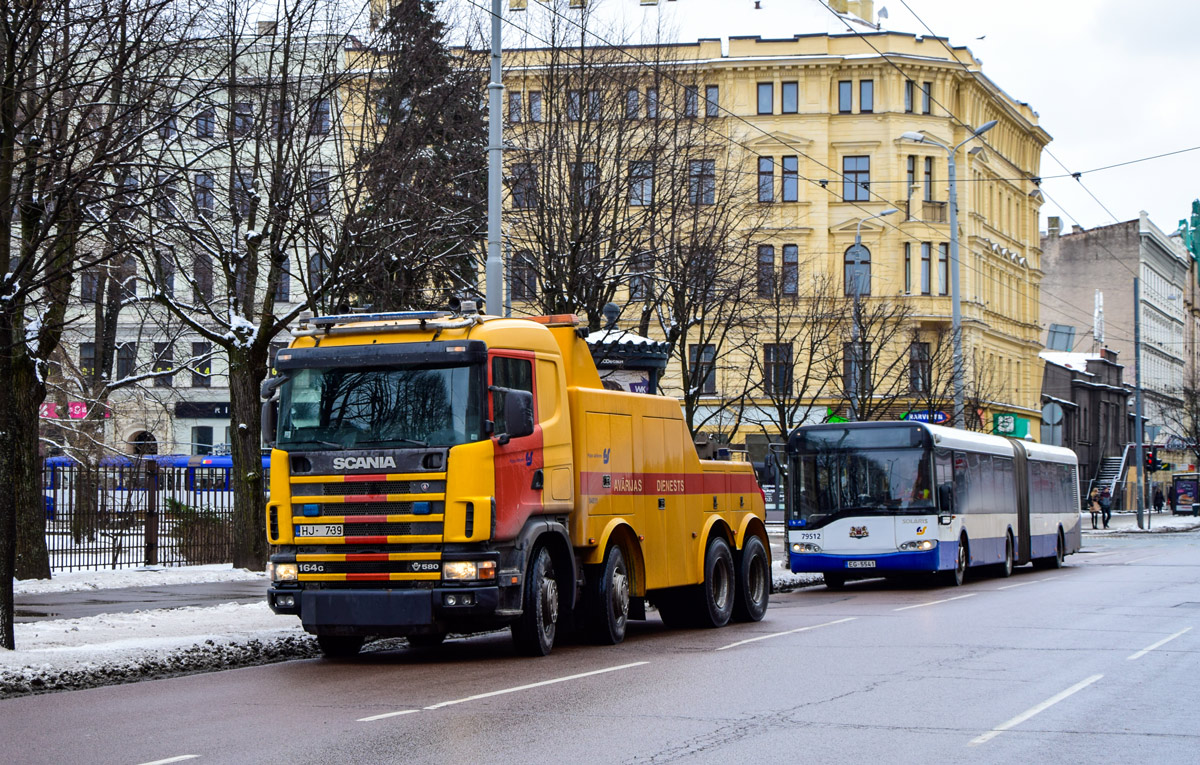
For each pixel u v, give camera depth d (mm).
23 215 16344
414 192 23250
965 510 27938
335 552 13531
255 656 14547
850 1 64312
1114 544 51000
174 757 8547
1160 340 113938
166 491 26203
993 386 62719
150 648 13781
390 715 10172
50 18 15422
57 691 12062
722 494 18875
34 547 22375
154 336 48281
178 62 19953
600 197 26641
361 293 24219
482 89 27000
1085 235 103562
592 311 26375
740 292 34656
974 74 63375
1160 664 13180
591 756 8438
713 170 33719
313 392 13828
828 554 26453
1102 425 95125
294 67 24672
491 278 21359
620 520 15641
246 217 24703
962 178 63156
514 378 13961
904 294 59594
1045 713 10156
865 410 38094
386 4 24625
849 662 13508
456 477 13188
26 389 22281
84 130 15250
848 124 60375
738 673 12648
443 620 13359
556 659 14078
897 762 8250
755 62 59656
